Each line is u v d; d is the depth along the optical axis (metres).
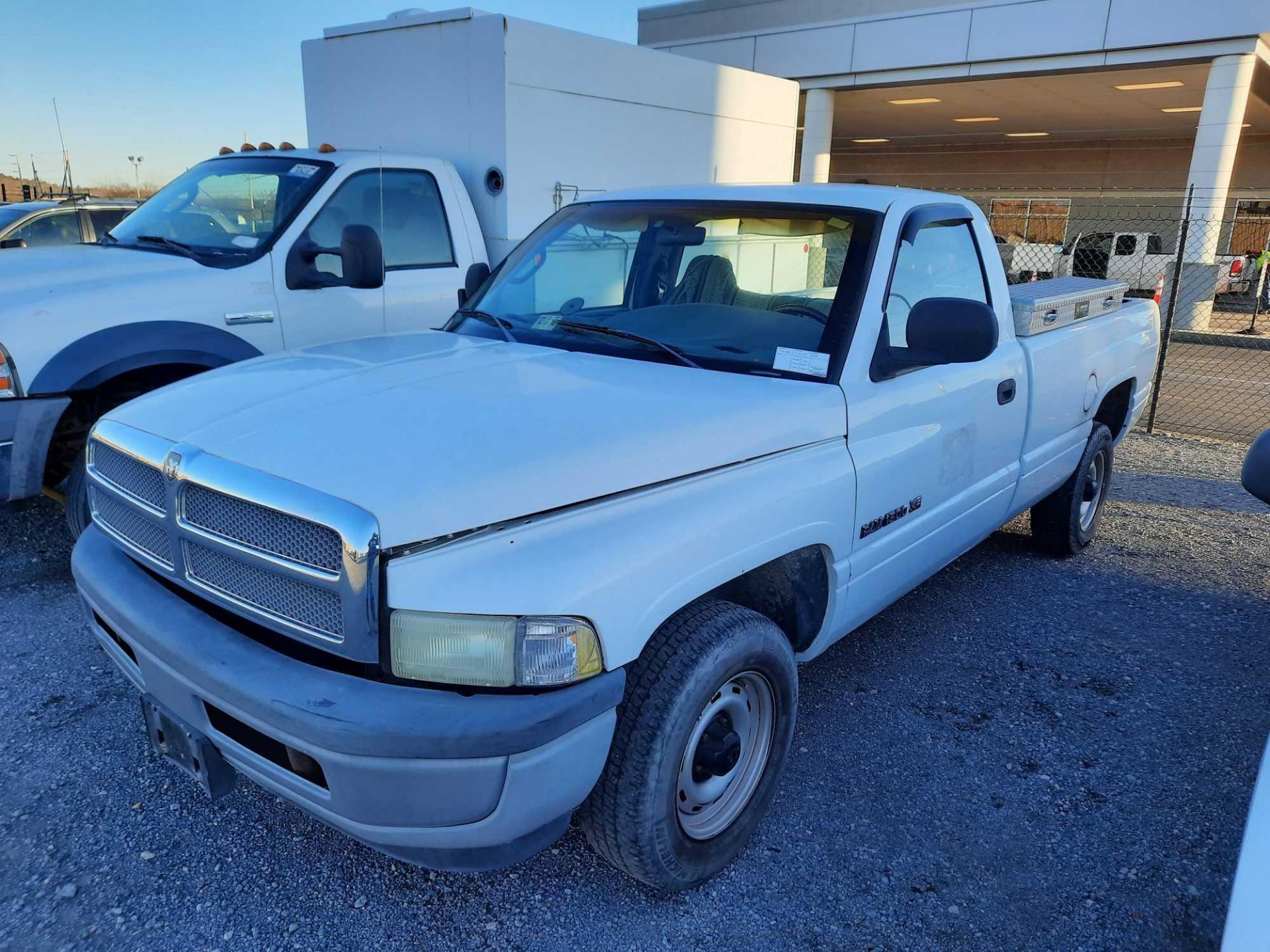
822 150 19.02
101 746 3.32
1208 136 15.76
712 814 2.71
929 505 3.52
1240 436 9.16
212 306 4.89
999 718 3.72
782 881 2.78
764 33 18.69
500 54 6.37
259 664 2.16
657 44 20.31
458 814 2.09
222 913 2.58
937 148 30.80
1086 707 3.83
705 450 2.55
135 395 4.91
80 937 2.47
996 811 3.13
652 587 2.31
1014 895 2.75
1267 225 22.70
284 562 2.13
